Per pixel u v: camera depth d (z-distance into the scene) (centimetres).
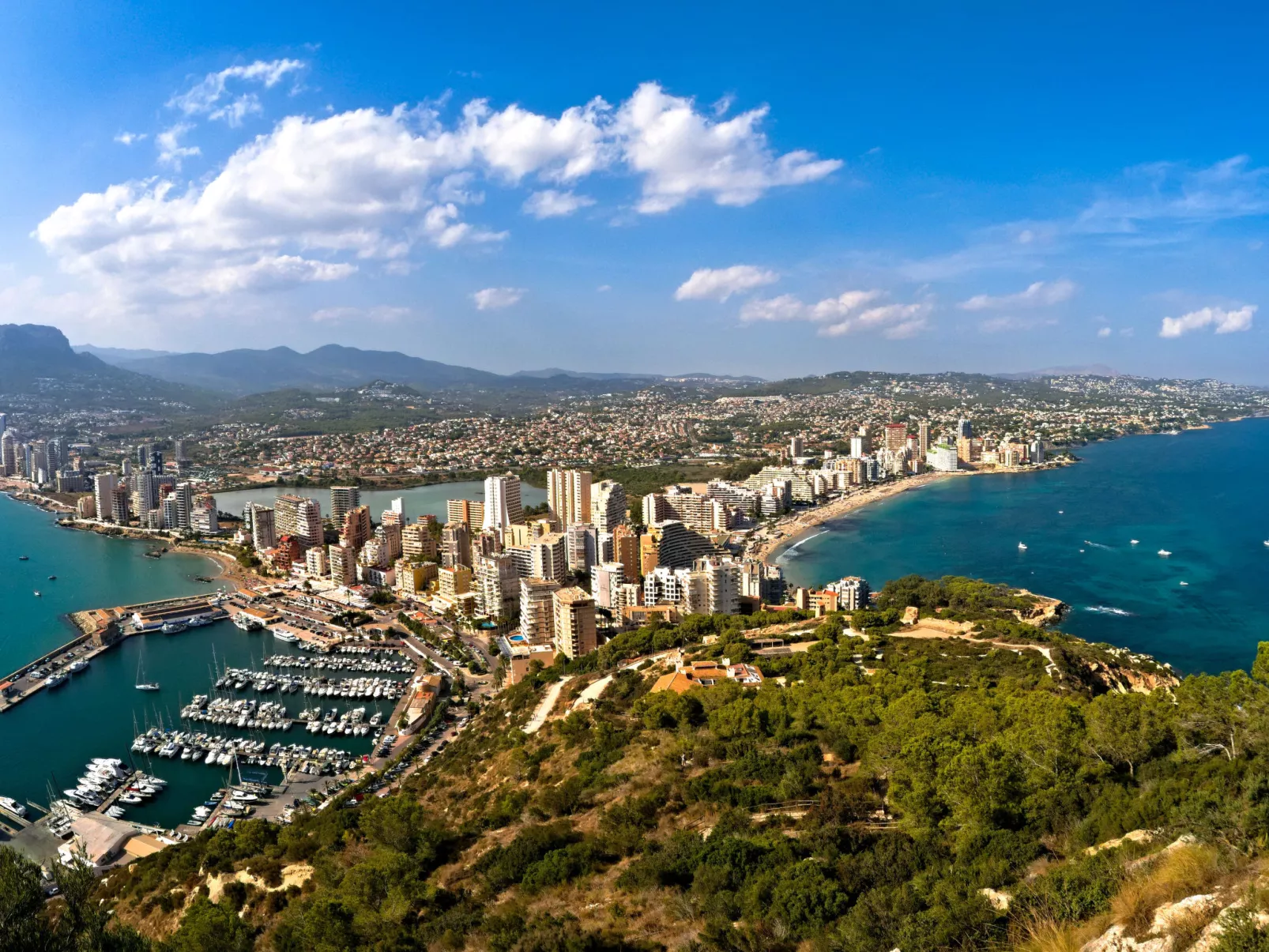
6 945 4478
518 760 14138
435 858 9881
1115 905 3969
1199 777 6425
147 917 10306
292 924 8256
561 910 7244
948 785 7138
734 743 10944
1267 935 2919
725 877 6800
